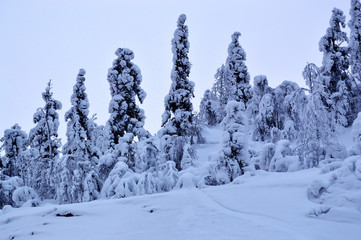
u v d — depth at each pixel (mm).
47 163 28516
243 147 20188
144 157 25219
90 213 12672
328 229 7340
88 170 24109
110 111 28906
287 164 17812
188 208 11805
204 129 41406
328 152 17453
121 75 30203
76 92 29359
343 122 27406
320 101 18281
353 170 10211
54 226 11094
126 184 19484
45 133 30109
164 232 8523
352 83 30859
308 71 19344
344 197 9000
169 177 21344
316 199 9930
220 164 19922
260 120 32750
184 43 34750
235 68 36969
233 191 13805
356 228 7230
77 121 27812
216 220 9406
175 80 33406
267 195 11836
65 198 22344
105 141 28750
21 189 22578
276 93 32875
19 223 12250
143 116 30281
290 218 8703
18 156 31766
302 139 19266
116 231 9531
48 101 31156
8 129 33531
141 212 12266
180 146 28641
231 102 21234
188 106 32875
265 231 7582
